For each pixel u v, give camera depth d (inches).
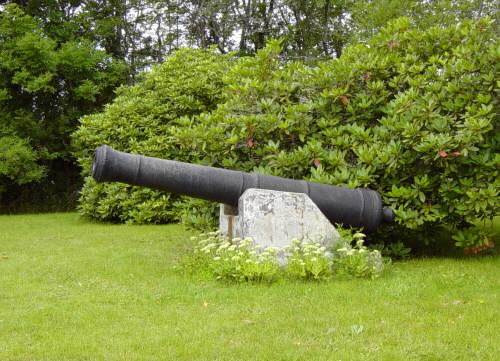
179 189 272.8
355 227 292.8
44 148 738.2
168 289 237.0
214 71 589.0
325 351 163.3
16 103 757.9
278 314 199.5
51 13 801.6
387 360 156.7
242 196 266.8
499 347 164.7
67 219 591.8
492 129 299.1
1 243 400.8
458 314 197.6
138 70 903.7
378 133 310.2
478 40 331.9
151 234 442.3
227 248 264.2
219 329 184.7
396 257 318.7
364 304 211.2
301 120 330.3
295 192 274.7
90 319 198.2
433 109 299.4
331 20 927.0
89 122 585.0
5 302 224.4
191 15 893.2
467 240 301.4
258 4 890.7
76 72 763.4
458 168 296.0
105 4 879.1
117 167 259.8
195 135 341.7
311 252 254.1
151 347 169.2
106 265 297.6
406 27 357.1
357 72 331.0
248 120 325.4
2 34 714.8
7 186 757.9
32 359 161.5
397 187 305.4
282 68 376.5
